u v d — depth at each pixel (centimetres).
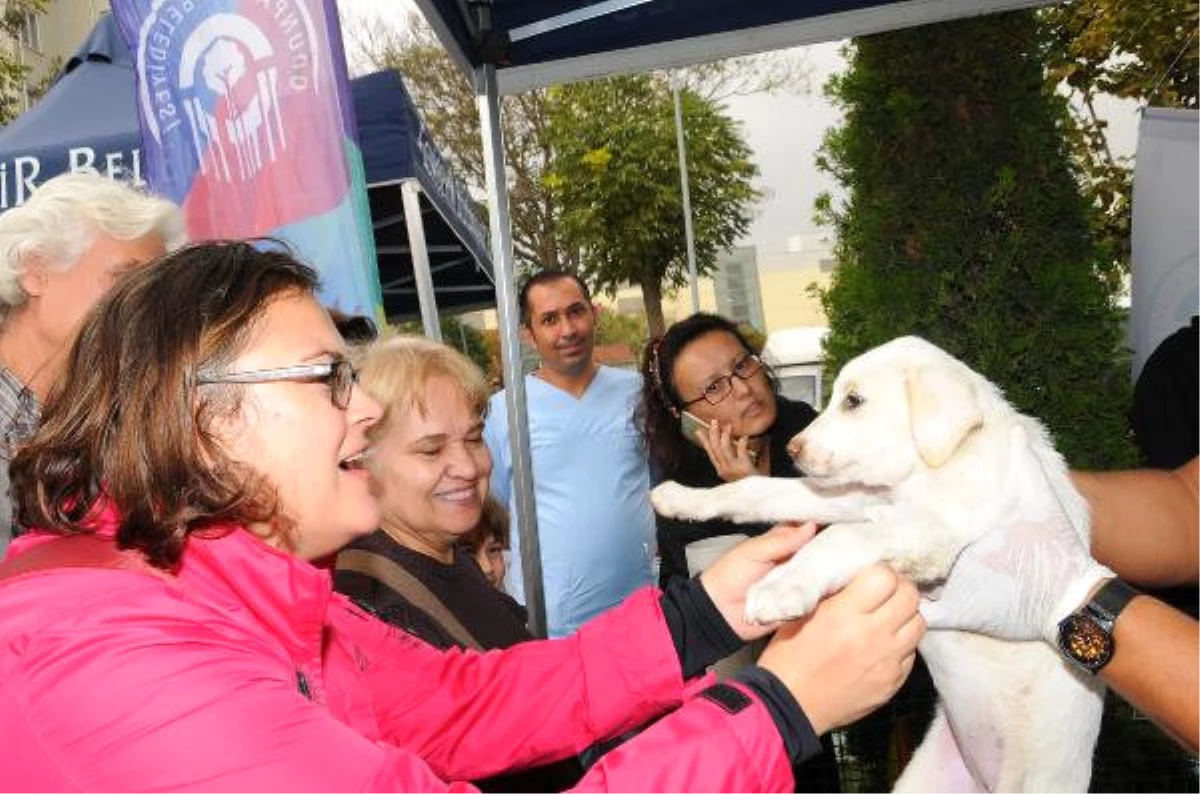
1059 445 465
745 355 388
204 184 294
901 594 139
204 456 125
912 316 480
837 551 189
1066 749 224
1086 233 479
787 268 2283
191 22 292
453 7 354
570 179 1745
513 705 187
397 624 216
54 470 124
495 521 340
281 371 130
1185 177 512
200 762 104
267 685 113
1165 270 521
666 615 188
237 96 291
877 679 136
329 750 111
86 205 239
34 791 104
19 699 106
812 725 130
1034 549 200
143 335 125
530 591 375
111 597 113
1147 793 286
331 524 138
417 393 243
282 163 288
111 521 125
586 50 414
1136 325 535
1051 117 482
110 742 104
